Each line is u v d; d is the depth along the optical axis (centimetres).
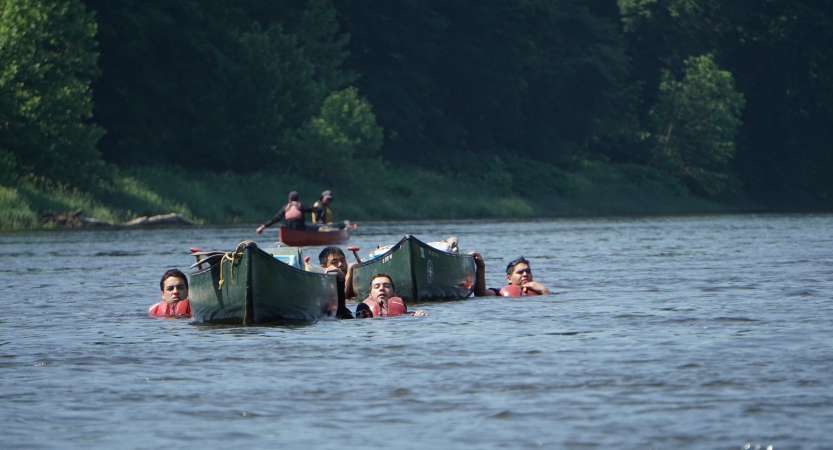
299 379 2920
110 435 2339
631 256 8412
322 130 19725
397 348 3466
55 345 3653
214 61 19112
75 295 5584
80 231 13450
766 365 2983
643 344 3438
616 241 10944
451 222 18038
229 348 3541
